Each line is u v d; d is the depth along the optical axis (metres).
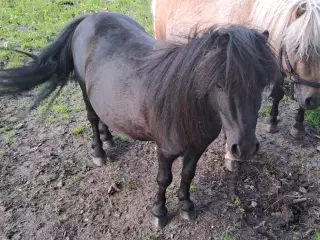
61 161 3.31
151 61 2.17
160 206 2.68
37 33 5.38
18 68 2.76
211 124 2.03
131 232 2.69
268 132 3.60
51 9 6.04
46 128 3.71
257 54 1.67
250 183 3.05
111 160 3.28
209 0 3.19
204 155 3.33
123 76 2.35
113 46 2.53
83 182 3.09
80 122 3.79
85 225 2.75
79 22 2.90
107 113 2.53
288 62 2.65
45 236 2.69
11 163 3.29
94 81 2.56
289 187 3.01
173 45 2.10
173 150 2.25
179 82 1.86
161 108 2.03
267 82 1.78
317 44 2.42
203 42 1.77
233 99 1.71
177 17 3.46
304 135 3.53
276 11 2.57
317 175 3.13
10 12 5.91
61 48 2.87
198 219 2.77
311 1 2.44
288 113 3.86
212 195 2.95
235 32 1.68
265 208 2.85
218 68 1.65
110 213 2.83
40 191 3.02
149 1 6.31
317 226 2.71
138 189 3.01
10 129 3.69
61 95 4.18
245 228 2.71
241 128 1.77
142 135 2.48
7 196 2.98
